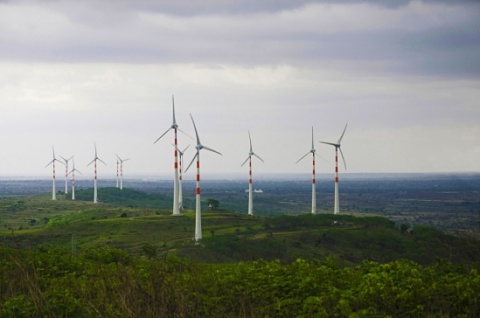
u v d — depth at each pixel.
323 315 24.66
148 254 49.19
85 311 27.83
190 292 28.44
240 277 29.41
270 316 26.69
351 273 31.23
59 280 32.41
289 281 28.70
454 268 29.95
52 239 111.12
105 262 39.84
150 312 24.89
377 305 25.67
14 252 36.31
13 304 27.31
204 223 132.88
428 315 25.12
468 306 25.17
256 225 127.25
